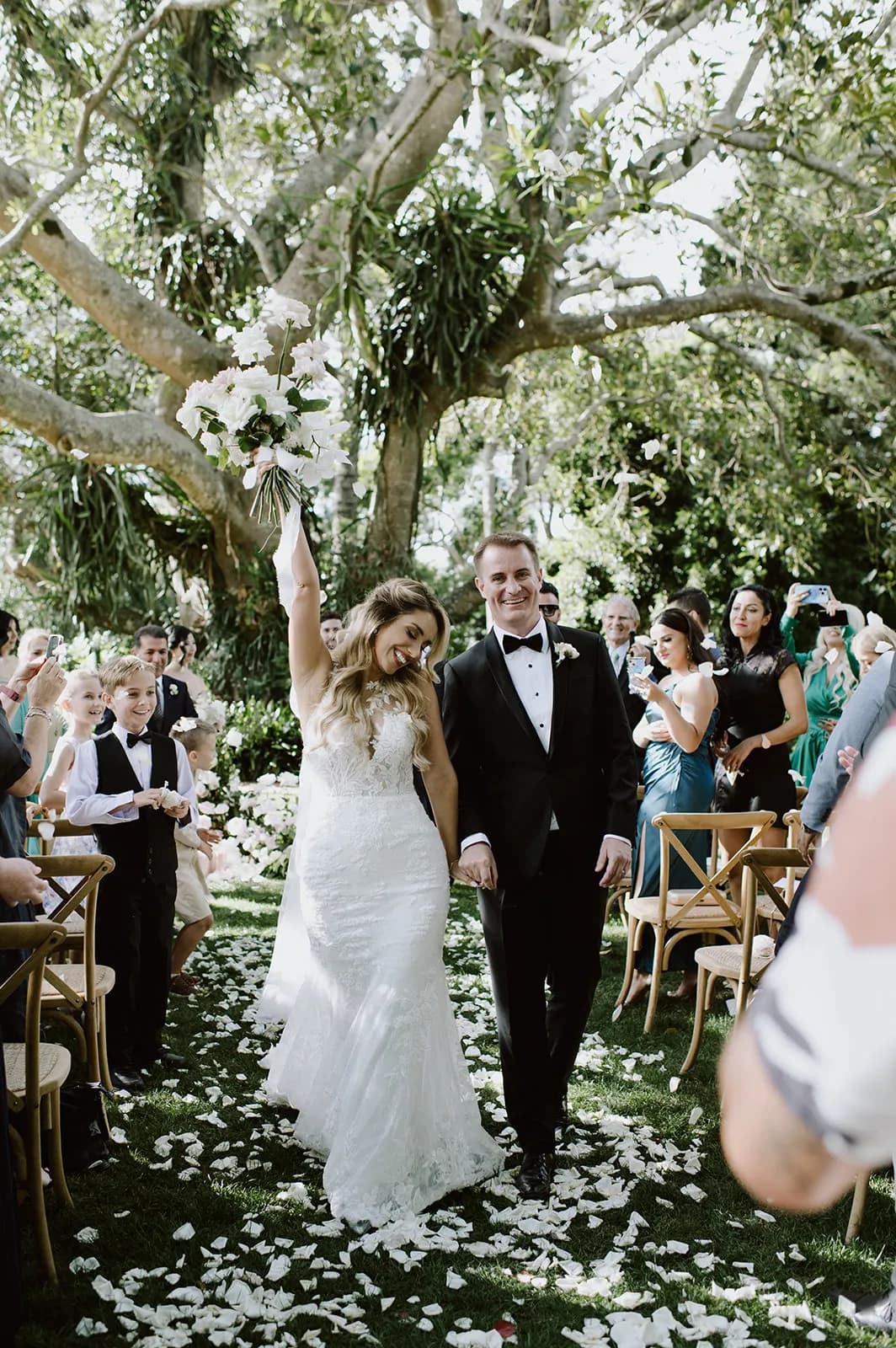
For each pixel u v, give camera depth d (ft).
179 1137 11.60
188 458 35.01
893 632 16.69
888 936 1.73
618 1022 16.03
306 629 11.36
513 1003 10.82
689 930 15.37
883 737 1.91
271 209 38.14
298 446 11.53
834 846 1.88
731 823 14.51
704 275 45.60
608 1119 12.33
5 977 9.99
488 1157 11.05
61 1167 10.02
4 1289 7.63
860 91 22.80
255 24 37.17
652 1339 8.00
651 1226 9.96
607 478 51.49
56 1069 9.36
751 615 17.66
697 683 16.35
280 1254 9.29
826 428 44.04
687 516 52.39
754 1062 1.88
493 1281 8.96
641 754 18.84
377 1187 9.98
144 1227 9.77
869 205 35.55
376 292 38.32
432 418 36.81
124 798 13.20
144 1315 8.20
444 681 11.55
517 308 35.45
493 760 11.16
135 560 37.19
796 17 22.13
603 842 10.87
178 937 16.83
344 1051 10.86
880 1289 8.89
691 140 23.21
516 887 10.87
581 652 11.30
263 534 37.73
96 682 15.48
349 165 31.50
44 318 42.47
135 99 34.99
